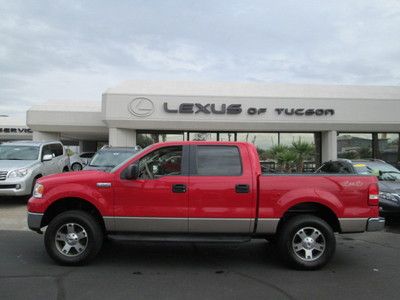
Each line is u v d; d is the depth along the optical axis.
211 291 5.45
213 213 6.37
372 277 6.14
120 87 21.70
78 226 6.50
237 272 6.36
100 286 5.58
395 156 22.95
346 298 5.23
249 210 6.38
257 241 8.54
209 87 22.28
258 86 22.73
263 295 5.32
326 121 21.42
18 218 10.80
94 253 6.48
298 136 22.59
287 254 6.41
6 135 33.00
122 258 7.09
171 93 21.03
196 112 21.00
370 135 22.83
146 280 5.89
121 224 6.44
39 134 24.91
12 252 7.38
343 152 22.52
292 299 5.18
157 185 6.41
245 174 6.46
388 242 8.73
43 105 25.03
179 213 6.38
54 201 6.52
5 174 12.38
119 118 20.86
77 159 23.47
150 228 6.44
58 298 5.09
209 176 6.46
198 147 6.64
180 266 6.66
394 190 10.29
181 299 5.13
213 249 7.84
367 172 11.71
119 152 13.95
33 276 5.98
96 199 6.43
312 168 22.17
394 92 22.69
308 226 6.43
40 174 13.47
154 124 21.08
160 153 6.65
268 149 22.20
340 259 7.23
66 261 6.46
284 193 6.41
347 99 21.53
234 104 21.06
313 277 6.12
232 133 22.36
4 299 5.03
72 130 24.67
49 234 6.48
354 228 6.46
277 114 21.23
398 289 5.59
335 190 6.46
